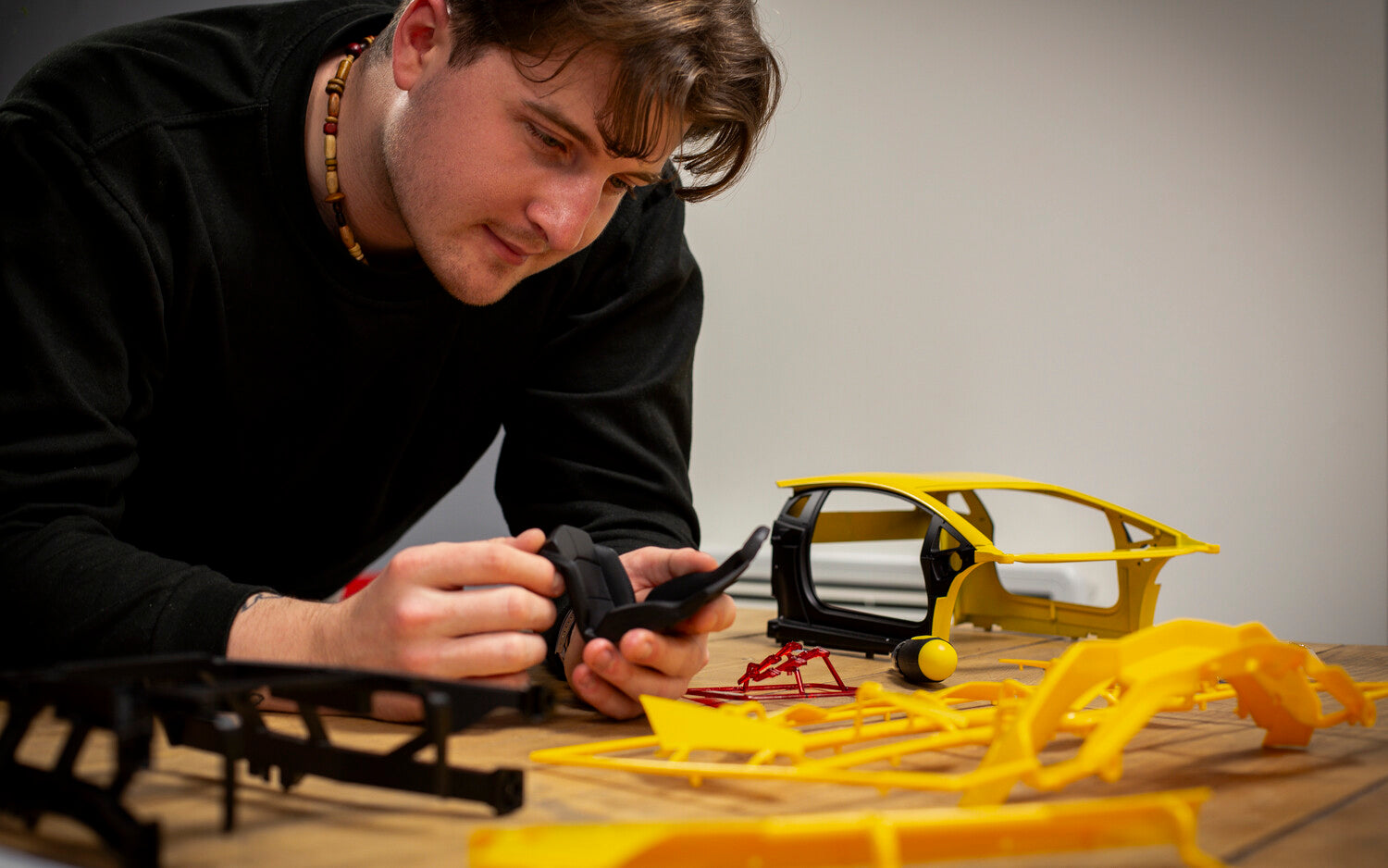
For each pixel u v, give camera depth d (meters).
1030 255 1.86
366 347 1.01
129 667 0.44
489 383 1.16
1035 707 0.44
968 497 1.17
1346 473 1.66
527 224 0.80
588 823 0.44
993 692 0.64
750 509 2.08
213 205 0.90
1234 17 1.71
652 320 1.18
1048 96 1.84
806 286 2.03
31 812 0.39
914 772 0.54
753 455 2.07
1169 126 1.76
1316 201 1.67
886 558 1.82
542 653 0.64
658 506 1.08
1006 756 0.44
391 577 0.63
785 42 2.02
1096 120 1.81
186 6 2.25
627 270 1.16
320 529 1.16
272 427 1.03
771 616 1.31
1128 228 1.79
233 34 0.96
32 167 0.79
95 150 0.82
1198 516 1.75
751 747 0.49
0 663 0.69
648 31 0.71
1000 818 0.36
